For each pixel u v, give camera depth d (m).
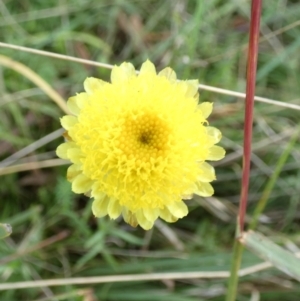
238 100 0.15
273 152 0.15
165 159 0.09
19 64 0.13
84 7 0.15
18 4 0.15
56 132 0.14
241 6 0.16
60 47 0.14
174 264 0.13
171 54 0.15
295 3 0.16
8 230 0.09
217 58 0.15
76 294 0.12
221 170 0.15
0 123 0.14
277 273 0.14
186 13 0.16
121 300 0.14
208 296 0.14
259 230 0.15
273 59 0.15
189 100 0.09
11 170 0.13
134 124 0.09
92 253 0.13
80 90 0.14
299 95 0.15
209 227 0.14
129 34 0.16
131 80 0.09
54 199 0.14
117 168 0.09
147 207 0.09
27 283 0.12
